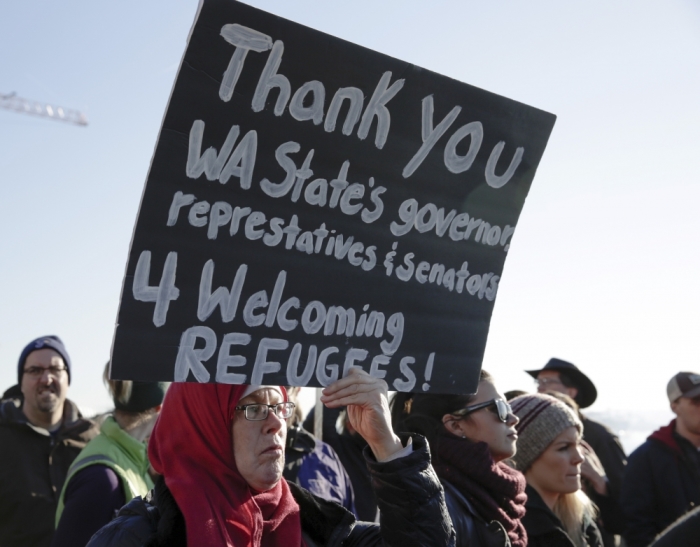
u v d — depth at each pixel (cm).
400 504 221
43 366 474
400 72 235
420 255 253
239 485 223
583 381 607
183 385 228
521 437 381
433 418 325
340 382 231
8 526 448
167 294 205
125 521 214
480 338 268
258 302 219
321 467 400
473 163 260
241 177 214
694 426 518
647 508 512
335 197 232
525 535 325
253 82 211
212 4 200
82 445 479
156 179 203
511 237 275
